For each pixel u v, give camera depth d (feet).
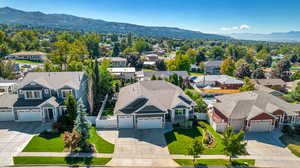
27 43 386.93
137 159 72.95
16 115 100.68
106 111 118.01
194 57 381.19
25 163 67.97
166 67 296.51
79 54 257.96
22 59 307.78
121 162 70.90
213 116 115.03
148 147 81.25
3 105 100.17
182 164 70.59
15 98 106.11
